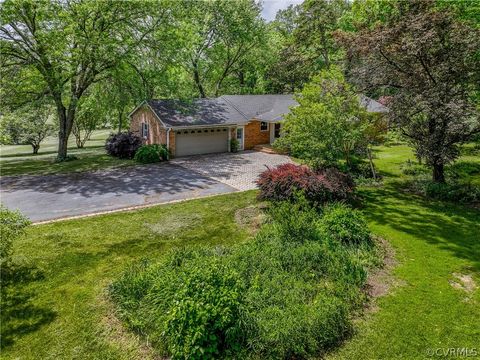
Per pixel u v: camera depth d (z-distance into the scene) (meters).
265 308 5.12
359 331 5.01
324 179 10.04
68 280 6.50
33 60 16.70
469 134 10.93
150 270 6.24
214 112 21.98
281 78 32.66
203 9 24.84
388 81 11.62
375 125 12.91
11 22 15.64
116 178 14.83
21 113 17.52
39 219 9.74
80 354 4.62
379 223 9.34
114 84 19.67
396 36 10.83
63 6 15.96
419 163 15.56
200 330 4.38
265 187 10.20
